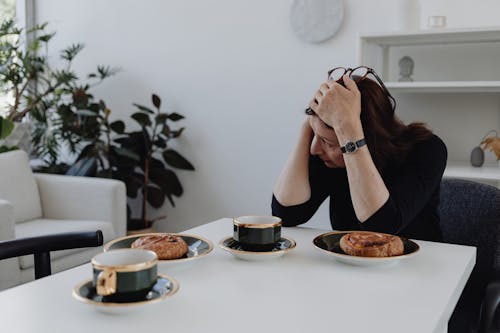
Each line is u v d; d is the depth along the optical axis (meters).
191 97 3.49
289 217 1.40
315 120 1.32
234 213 3.42
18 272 2.34
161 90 3.60
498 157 2.46
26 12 3.95
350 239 1.06
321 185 1.51
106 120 3.49
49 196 3.01
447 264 1.06
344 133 1.21
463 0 2.66
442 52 2.73
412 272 1.00
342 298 0.86
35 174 3.12
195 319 0.77
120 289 0.76
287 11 3.11
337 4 2.94
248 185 3.36
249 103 3.29
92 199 2.89
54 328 0.73
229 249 1.06
